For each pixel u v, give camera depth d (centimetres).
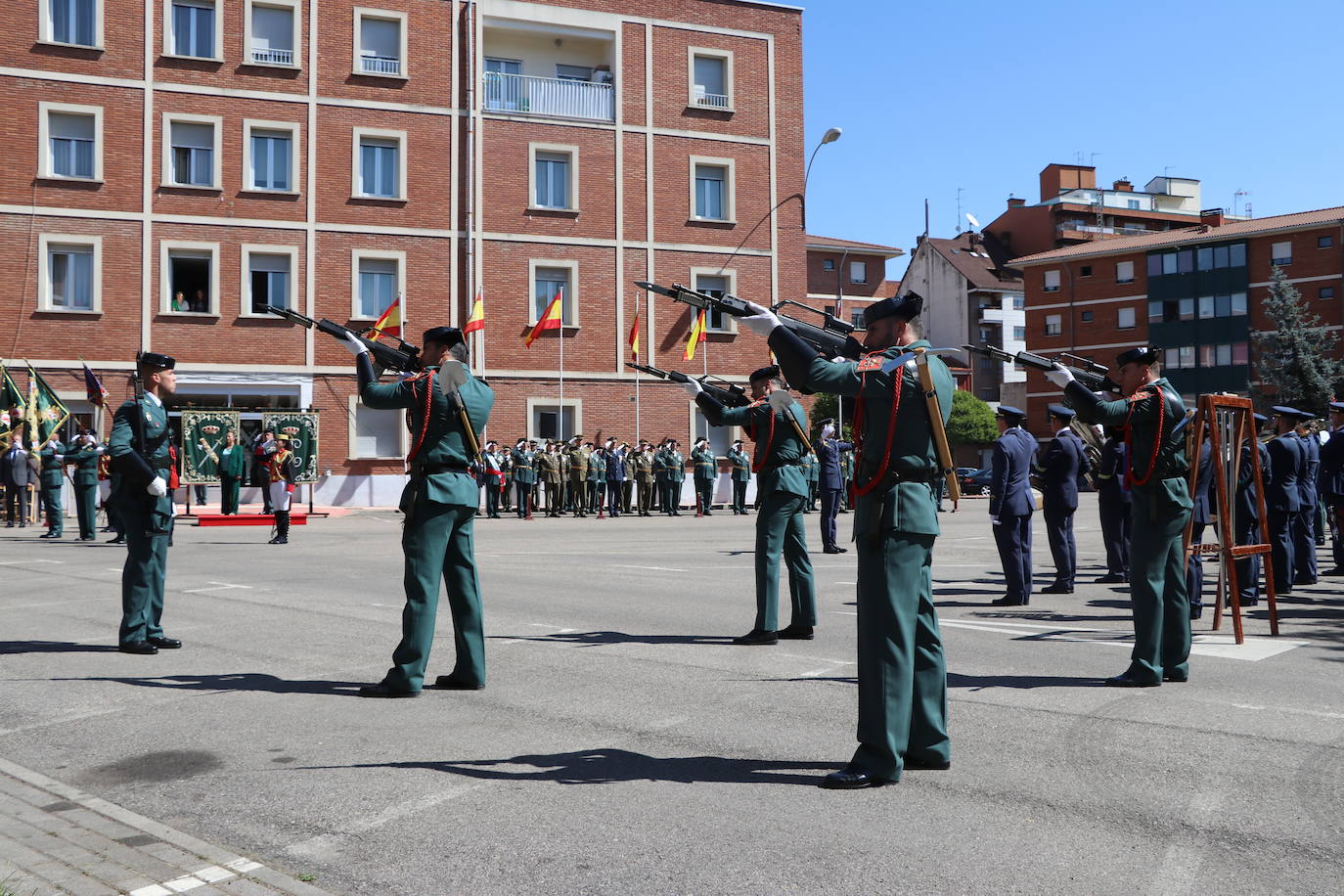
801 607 851
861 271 7069
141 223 2977
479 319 3066
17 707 625
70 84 2925
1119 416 666
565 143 3394
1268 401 5419
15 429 2483
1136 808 443
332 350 3125
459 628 667
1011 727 570
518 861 392
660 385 3475
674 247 3503
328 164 3145
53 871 381
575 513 3055
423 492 644
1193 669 730
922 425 483
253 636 864
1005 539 1058
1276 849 399
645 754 525
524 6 3356
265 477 2558
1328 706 616
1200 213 7906
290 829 427
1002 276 7525
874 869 382
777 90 3659
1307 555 1278
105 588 1179
